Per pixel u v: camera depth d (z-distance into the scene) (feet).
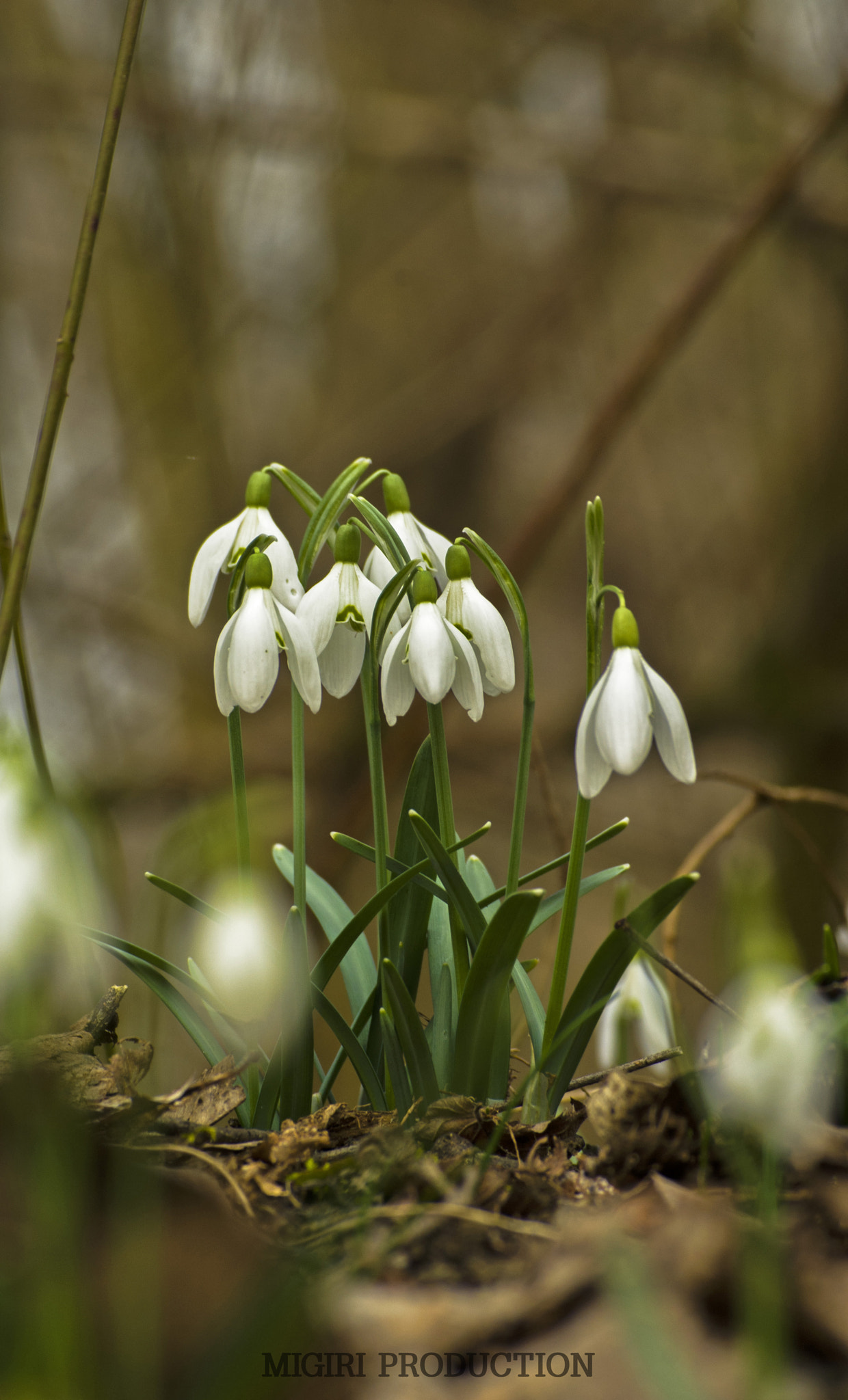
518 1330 3.91
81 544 26.96
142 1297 3.76
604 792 27.55
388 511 6.24
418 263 28.43
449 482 26.81
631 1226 4.49
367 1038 6.72
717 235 27.55
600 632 5.62
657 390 29.58
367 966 7.11
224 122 20.98
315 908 7.25
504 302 28.37
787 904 18.20
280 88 22.03
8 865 3.63
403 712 5.73
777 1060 4.37
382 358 28.48
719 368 28.86
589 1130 6.57
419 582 5.52
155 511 25.84
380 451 25.26
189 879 4.75
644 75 24.34
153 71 21.22
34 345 25.95
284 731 22.36
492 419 26.43
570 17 22.80
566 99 24.88
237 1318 3.73
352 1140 5.68
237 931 3.75
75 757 21.27
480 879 7.32
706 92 24.34
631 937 5.60
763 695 19.36
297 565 6.23
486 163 22.08
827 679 19.21
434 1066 6.09
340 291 27.61
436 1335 3.92
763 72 21.74
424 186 27.66
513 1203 4.97
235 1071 5.50
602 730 5.16
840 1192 4.75
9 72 20.88
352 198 27.37
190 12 21.01
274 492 25.22
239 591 5.75
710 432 29.48
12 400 25.44
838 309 21.79
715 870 26.55
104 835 4.92
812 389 25.44
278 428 28.27
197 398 24.50
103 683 24.59
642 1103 5.16
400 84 24.68
